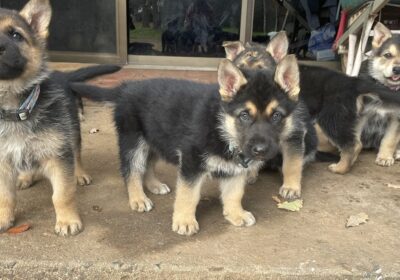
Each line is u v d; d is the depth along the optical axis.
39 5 0.79
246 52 1.19
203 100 0.83
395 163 1.21
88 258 0.74
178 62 2.04
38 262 0.72
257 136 0.75
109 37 1.99
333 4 2.00
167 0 1.97
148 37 2.02
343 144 1.11
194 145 0.79
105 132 1.35
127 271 0.72
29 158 0.79
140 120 0.91
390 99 1.09
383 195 0.99
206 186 1.03
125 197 0.96
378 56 1.30
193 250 0.77
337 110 1.12
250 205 0.95
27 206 0.90
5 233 0.80
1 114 0.75
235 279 0.71
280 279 0.72
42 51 0.80
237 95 0.78
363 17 1.39
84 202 0.93
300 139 0.98
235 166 0.82
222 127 0.78
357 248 0.78
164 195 0.98
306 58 2.05
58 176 0.80
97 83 1.63
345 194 1.00
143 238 0.80
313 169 1.14
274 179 1.09
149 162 0.98
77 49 2.00
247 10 1.99
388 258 0.76
